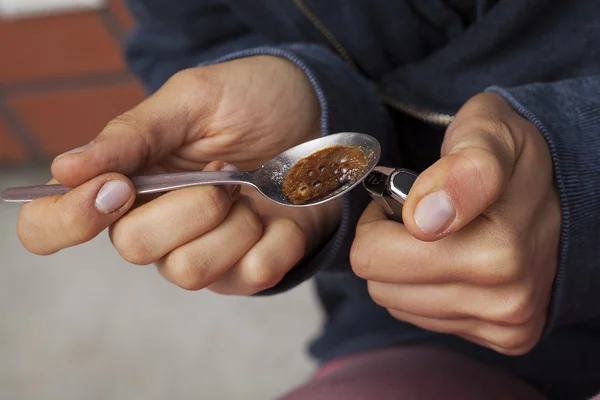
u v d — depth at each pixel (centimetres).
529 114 32
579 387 40
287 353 77
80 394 74
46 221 30
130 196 30
